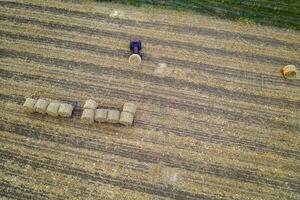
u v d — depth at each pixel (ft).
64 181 59.57
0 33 77.77
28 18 79.92
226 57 73.92
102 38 76.64
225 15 80.07
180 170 60.49
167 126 65.16
